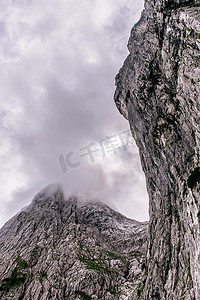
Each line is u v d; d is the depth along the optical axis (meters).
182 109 38.25
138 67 58.31
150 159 56.84
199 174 32.38
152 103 50.69
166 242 44.31
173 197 43.12
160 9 47.31
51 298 70.12
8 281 78.56
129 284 76.81
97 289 74.00
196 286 27.20
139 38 73.56
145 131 57.66
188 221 34.59
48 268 85.06
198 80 31.75
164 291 38.16
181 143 39.53
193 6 38.25
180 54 38.06
